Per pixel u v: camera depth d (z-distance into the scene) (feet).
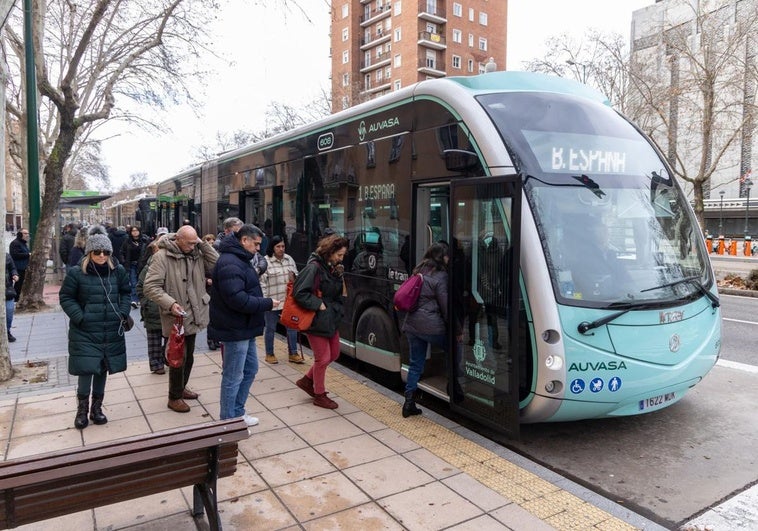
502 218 14.47
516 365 13.99
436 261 16.85
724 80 56.18
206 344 27.86
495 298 14.73
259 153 32.53
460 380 16.24
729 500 13.02
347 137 23.04
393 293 19.79
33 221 38.86
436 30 190.08
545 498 12.40
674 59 58.03
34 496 8.65
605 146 16.46
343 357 26.73
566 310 14.08
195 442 9.88
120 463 9.14
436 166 17.62
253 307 14.89
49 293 51.08
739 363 24.89
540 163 15.39
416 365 17.31
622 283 14.93
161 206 62.95
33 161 37.81
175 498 12.43
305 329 17.43
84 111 47.91
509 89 17.21
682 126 64.85
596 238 15.14
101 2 35.60
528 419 14.92
